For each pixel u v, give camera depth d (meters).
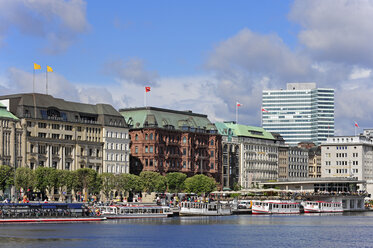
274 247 143.75
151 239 150.62
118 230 166.12
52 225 174.38
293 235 165.00
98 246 138.50
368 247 145.38
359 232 174.25
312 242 152.38
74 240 145.50
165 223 188.38
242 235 162.50
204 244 145.62
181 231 167.62
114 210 199.00
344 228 185.00
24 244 138.25
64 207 184.88
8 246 135.50
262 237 159.50
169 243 145.62
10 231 158.25
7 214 176.25
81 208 188.00
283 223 198.62
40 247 135.00
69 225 176.00
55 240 144.62
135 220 196.75
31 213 179.38
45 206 181.62
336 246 146.50
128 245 141.12
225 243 147.75
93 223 183.25
